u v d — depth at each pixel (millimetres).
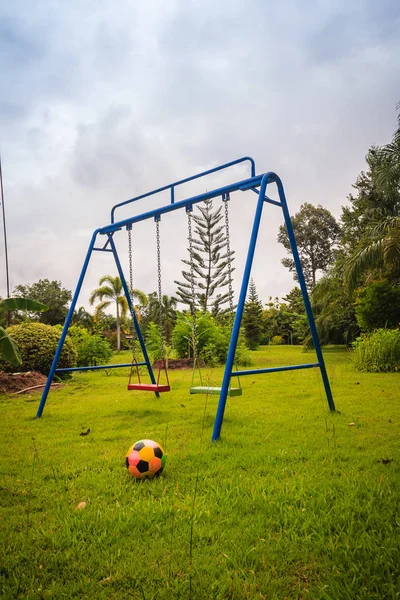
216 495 2561
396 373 9523
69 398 7348
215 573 1762
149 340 15656
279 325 41750
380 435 3961
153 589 1662
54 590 1662
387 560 1797
